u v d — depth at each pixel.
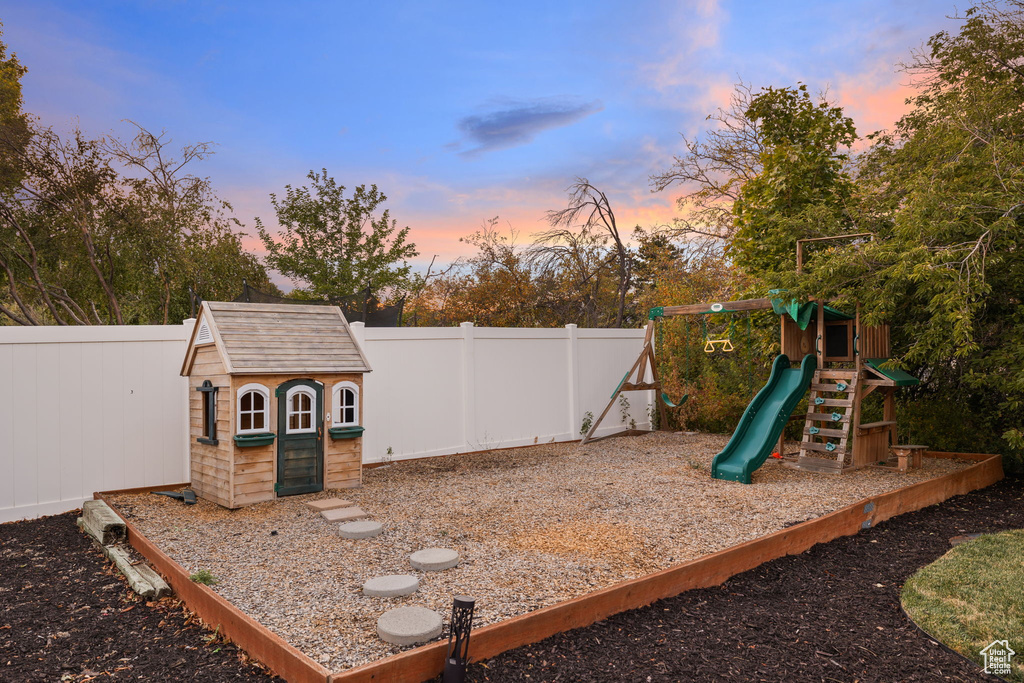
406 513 6.59
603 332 12.88
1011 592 4.75
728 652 3.77
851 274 9.02
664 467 9.33
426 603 4.15
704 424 13.28
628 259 21.03
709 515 6.54
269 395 7.08
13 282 16.45
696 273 19.83
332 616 3.92
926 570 5.29
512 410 11.26
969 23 10.06
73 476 7.23
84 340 7.32
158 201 18.03
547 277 20.05
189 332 8.03
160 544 5.52
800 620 4.30
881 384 9.13
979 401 10.53
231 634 3.88
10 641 3.95
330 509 6.70
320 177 21.25
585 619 4.05
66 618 4.32
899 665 3.62
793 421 12.27
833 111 12.07
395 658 3.17
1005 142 8.82
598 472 8.94
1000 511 7.62
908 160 10.78
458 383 10.52
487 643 3.55
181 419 7.97
